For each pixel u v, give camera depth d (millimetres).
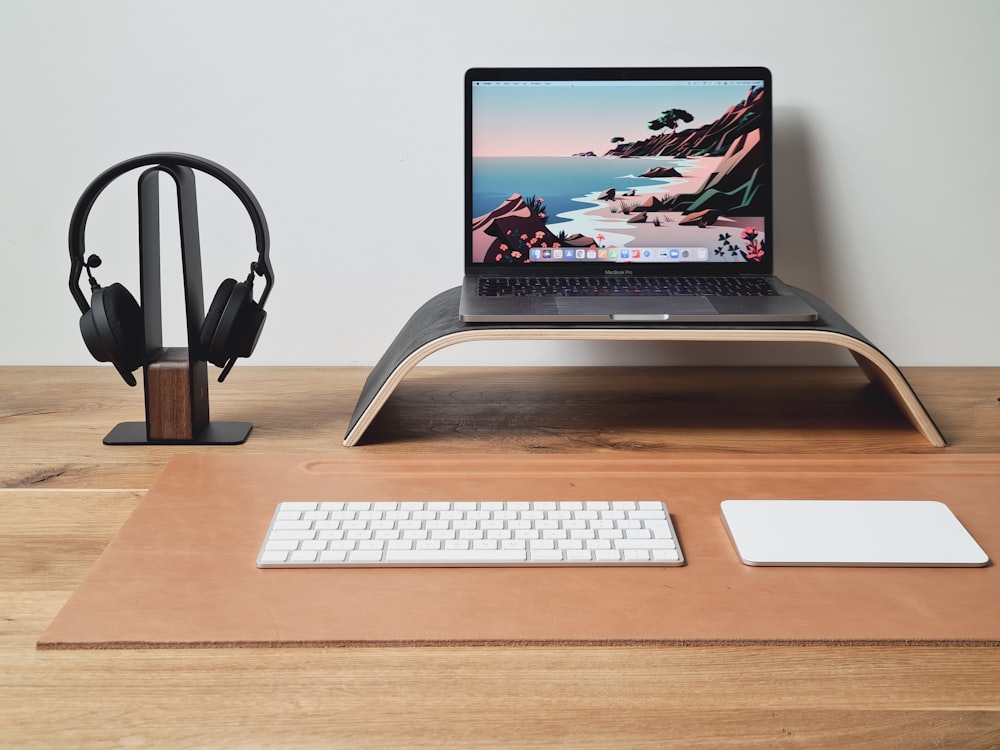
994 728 526
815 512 779
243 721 530
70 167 1254
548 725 529
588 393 1177
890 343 1316
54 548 741
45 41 1218
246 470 892
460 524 751
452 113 1248
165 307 1291
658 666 584
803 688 563
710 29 1226
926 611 640
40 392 1170
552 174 1115
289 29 1221
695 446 972
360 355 1317
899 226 1281
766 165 1115
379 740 516
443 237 1287
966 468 896
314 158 1260
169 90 1235
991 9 1216
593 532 740
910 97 1242
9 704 543
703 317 956
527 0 1217
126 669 579
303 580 681
